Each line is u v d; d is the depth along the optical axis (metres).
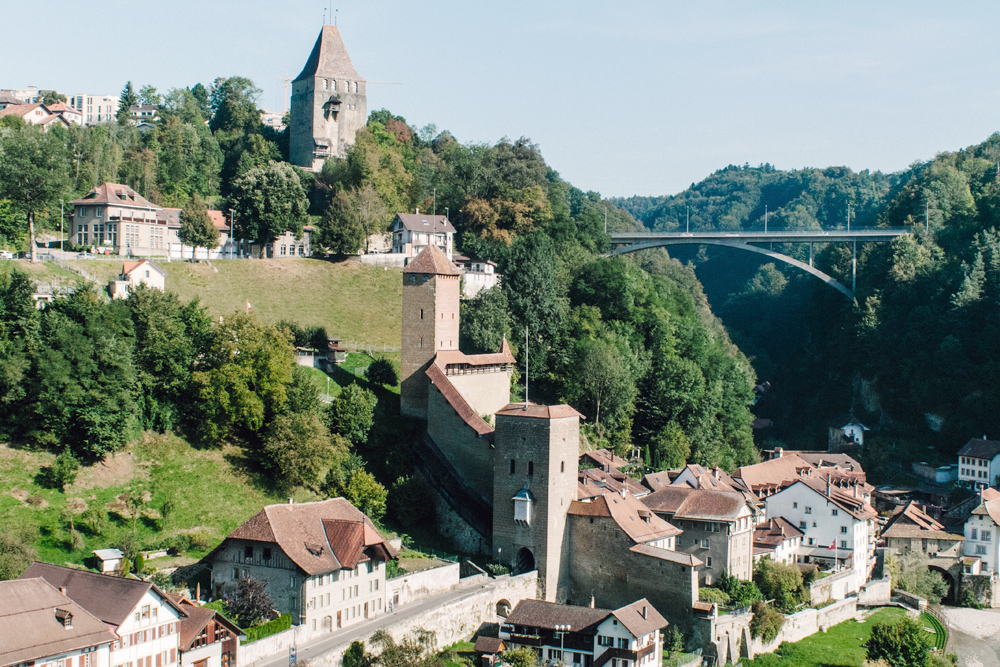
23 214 165.00
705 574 126.50
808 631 127.38
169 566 101.44
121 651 78.56
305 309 179.25
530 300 182.50
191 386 125.50
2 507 102.00
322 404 134.12
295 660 88.50
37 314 116.69
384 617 103.81
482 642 104.38
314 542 100.50
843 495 160.12
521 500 123.44
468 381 149.00
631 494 135.00
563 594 124.75
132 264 156.88
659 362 191.50
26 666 71.94
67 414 111.06
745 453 192.62
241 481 121.12
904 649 117.50
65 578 85.38
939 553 157.00
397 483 130.38
